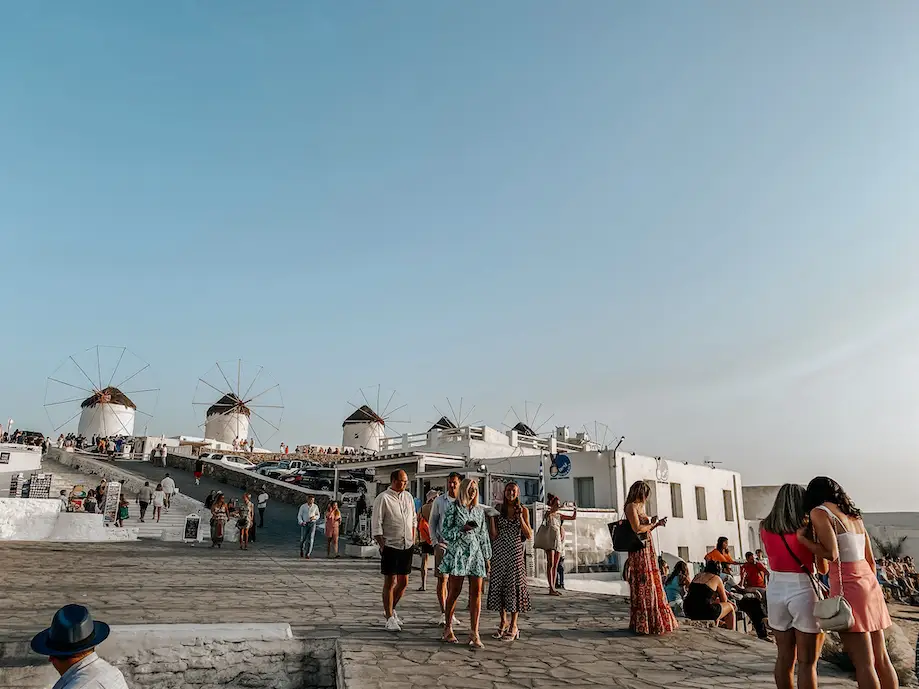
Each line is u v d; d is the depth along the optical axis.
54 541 22.62
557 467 28.70
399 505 8.71
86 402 73.69
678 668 7.19
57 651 3.70
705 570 11.16
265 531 28.31
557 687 6.29
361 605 11.03
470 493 8.08
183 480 43.50
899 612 25.05
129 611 9.66
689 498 33.31
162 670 6.97
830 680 7.10
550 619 10.13
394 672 6.58
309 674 7.56
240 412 75.75
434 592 13.47
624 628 9.44
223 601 11.03
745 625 15.01
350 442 72.81
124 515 26.09
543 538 13.52
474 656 7.40
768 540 5.62
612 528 9.54
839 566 5.31
